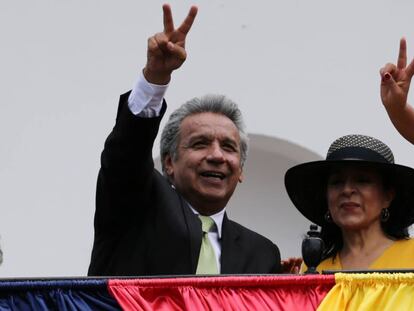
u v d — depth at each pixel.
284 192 21.88
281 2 21.30
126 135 12.86
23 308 11.51
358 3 21.48
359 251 13.95
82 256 20.22
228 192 13.64
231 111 13.83
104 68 20.83
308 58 21.19
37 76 20.73
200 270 13.35
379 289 11.77
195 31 21.02
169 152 13.83
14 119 20.56
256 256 13.79
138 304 11.58
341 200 13.91
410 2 21.58
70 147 20.53
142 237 13.25
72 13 20.95
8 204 20.27
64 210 20.33
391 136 21.03
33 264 20.12
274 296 11.82
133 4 21.03
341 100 21.12
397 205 14.06
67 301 11.55
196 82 20.83
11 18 20.88
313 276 11.87
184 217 13.37
